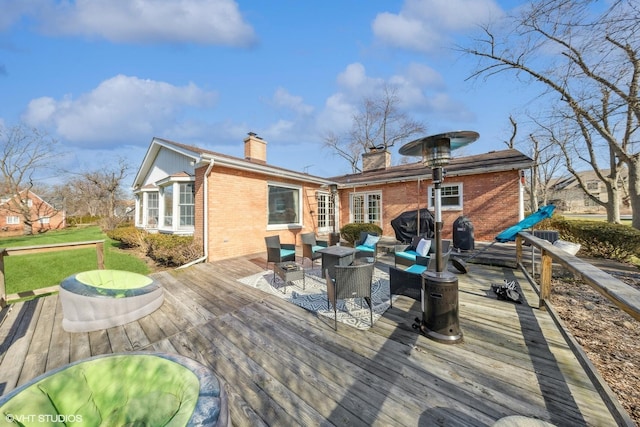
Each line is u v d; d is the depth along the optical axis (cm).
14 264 767
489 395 198
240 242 742
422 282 317
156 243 763
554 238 660
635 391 202
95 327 310
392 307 374
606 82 595
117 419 157
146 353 185
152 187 1048
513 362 238
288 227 915
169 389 159
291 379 222
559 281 503
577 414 178
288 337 292
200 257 659
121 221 1922
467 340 277
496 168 818
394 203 1062
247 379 223
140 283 392
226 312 361
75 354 265
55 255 919
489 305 367
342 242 930
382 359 247
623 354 257
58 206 2653
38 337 298
